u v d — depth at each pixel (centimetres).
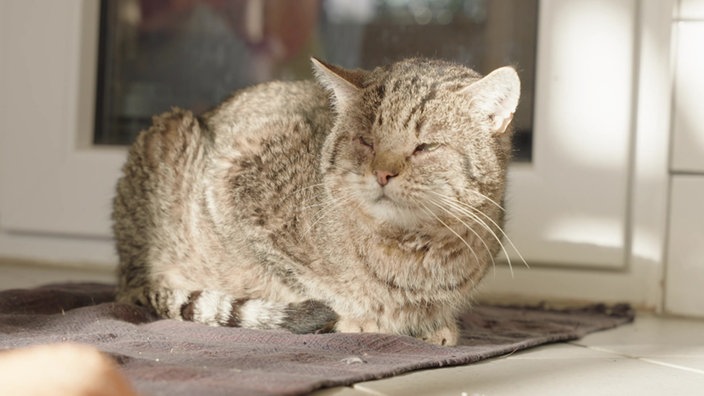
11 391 107
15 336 176
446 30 297
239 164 217
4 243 320
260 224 209
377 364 161
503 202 216
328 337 179
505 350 185
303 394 135
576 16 270
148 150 231
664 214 267
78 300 225
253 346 174
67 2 305
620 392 155
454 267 200
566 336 208
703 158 262
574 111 271
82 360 115
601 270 273
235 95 244
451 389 150
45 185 310
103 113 317
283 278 210
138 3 318
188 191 223
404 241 196
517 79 196
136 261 229
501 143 204
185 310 208
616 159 269
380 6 305
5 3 310
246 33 319
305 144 214
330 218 201
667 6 263
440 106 196
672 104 265
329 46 312
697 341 217
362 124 200
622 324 241
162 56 320
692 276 265
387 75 207
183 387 130
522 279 278
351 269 199
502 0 287
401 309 201
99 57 313
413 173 191
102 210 306
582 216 272
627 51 267
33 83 309
